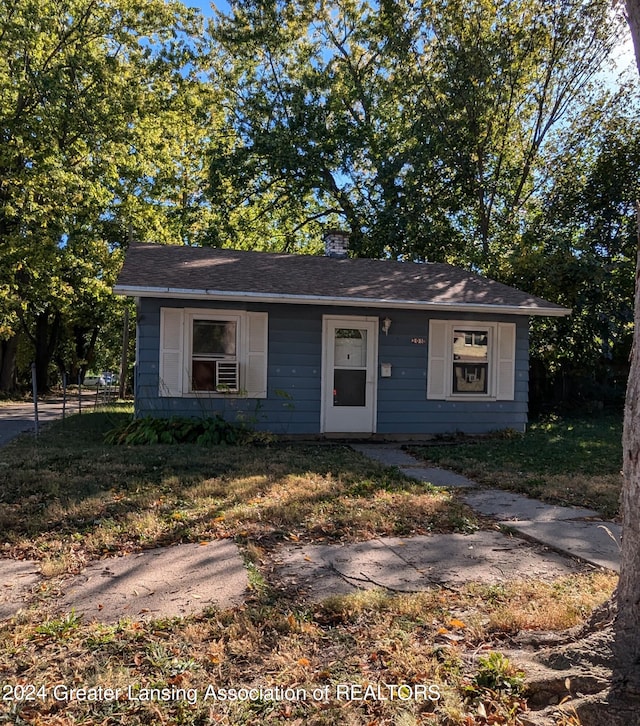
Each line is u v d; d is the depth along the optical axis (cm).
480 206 1723
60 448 845
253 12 1925
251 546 435
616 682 234
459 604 341
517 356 1134
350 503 557
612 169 1556
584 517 538
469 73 1608
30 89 1669
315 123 1841
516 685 247
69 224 1820
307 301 974
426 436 1092
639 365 259
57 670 269
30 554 421
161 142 1980
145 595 353
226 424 952
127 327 2202
